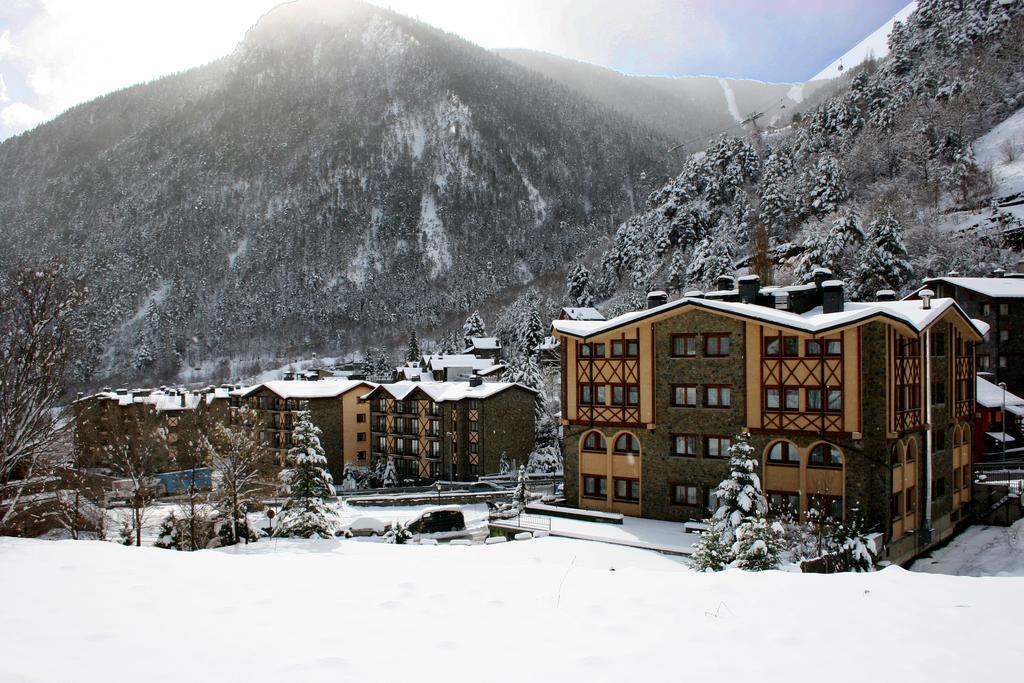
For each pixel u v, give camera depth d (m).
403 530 41.66
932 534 34.28
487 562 12.44
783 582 10.66
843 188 104.44
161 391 92.00
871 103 125.19
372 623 8.64
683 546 31.25
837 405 32.09
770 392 33.88
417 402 73.69
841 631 8.40
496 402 68.00
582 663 7.33
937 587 10.38
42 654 7.27
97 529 34.22
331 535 36.44
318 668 7.07
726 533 25.12
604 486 39.06
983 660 7.45
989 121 116.88
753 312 33.50
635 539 32.66
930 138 107.81
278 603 9.48
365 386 80.69
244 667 7.07
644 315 36.94
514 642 7.98
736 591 10.22
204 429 77.31
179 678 6.72
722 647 7.85
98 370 172.38
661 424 36.88
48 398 24.66
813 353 32.62
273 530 39.66
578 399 39.97
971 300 62.19
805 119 152.88
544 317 141.12
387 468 71.75
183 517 37.59
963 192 95.31
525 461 69.88
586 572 11.55
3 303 23.83
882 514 30.80
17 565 11.38
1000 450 50.69
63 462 35.41
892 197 95.69
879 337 30.94
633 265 134.00
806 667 7.24
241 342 197.25
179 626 8.41
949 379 38.22
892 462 31.70
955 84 121.12
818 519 28.22
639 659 7.46
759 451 33.81
